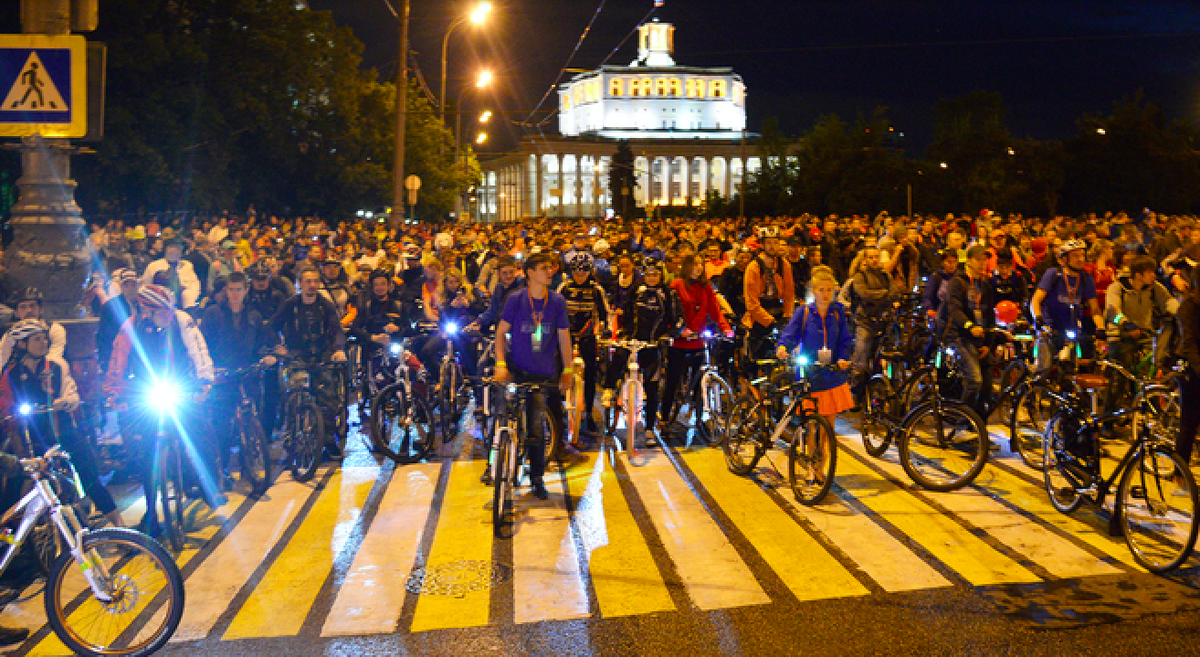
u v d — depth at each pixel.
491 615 5.18
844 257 17.69
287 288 10.30
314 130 41.41
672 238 23.48
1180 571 5.67
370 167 43.56
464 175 55.69
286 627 5.07
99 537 4.84
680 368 9.48
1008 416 9.75
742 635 4.87
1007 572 5.70
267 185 39.12
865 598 5.32
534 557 6.09
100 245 14.22
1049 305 8.93
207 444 7.42
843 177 71.12
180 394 6.57
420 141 50.69
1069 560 5.90
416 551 6.25
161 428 6.35
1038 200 64.94
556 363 8.11
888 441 8.30
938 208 66.81
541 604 5.31
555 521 6.84
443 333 9.61
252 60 34.69
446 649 4.76
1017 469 8.11
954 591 5.41
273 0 35.19
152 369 6.71
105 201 28.30
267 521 6.94
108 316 8.83
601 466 8.46
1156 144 63.16
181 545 6.36
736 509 7.08
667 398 9.58
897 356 9.07
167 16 31.45
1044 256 12.05
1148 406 7.35
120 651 4.77
